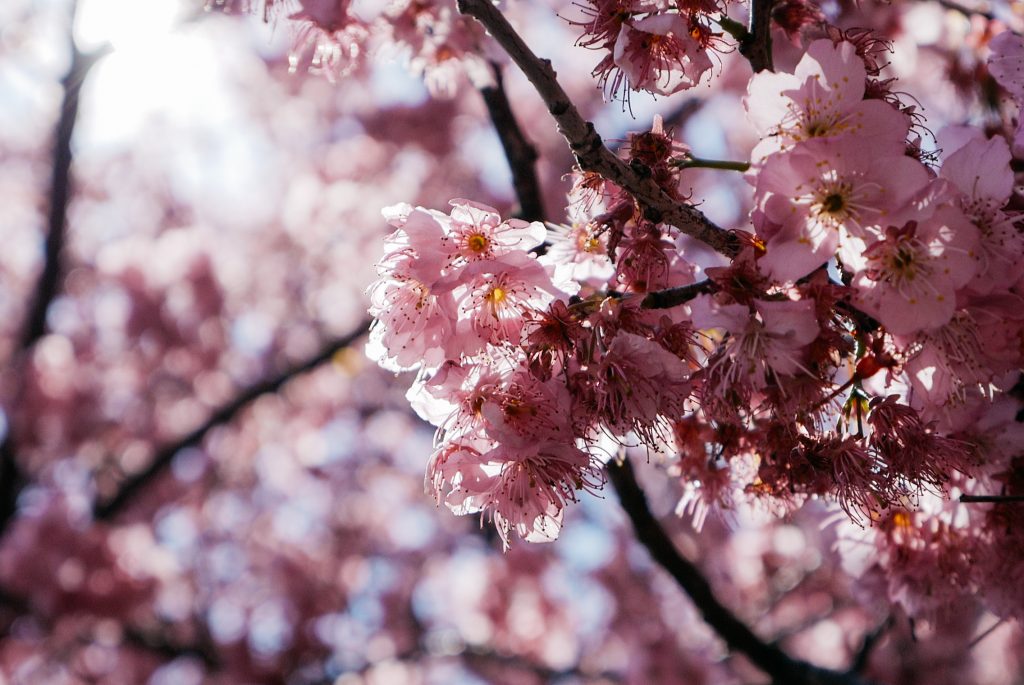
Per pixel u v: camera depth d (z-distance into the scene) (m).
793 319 1.94
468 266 2.09
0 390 9.02
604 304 2.11
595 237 2.37
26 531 8.18
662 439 2.31
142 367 10.56
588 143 2.13
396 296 2.20
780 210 2.00
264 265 12.29
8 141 11.26
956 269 1.93
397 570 11.27
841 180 1.97
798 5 2.56
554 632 10.00
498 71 3.67
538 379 2.08
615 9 2.33
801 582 9.34
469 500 2.22
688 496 2.78
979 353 2.06
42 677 8.77
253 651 8.91
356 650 9.76
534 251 2.62
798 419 2.14
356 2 3.26
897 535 2.94
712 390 2.06
